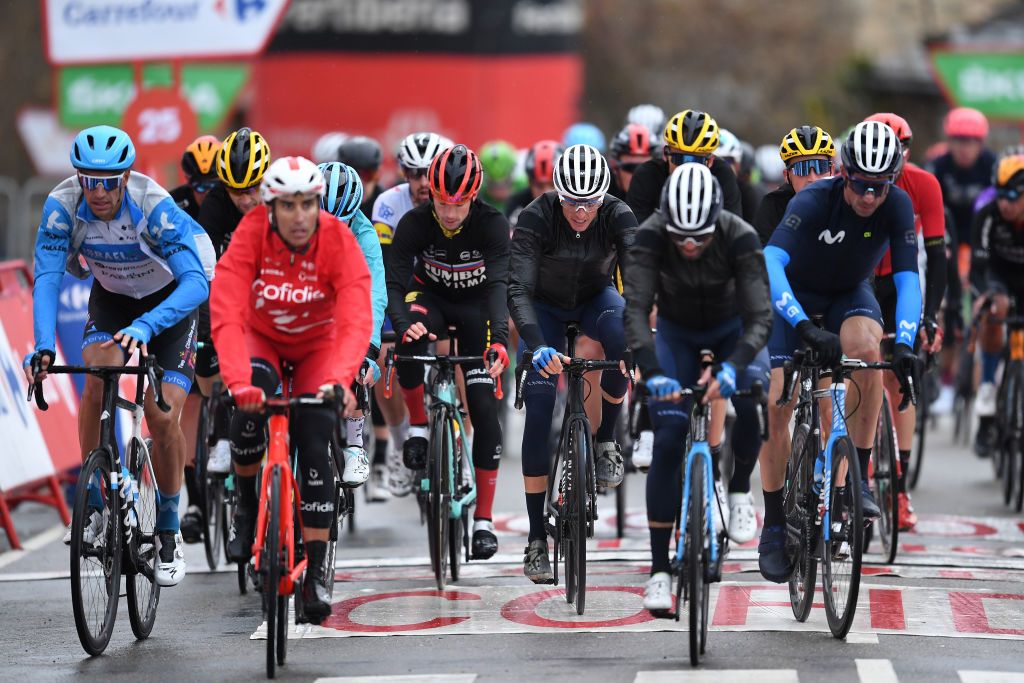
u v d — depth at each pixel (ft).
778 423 73.36
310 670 63.05
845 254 74.23
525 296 74.18
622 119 312.71
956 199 139.85
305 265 62.49
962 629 68.44
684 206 60.75
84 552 65.05
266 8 147.74
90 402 70.28
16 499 102.47
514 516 103.19
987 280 108.68
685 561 62.90
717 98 316.19
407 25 221.87
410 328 78.48
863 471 79.51
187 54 148.97
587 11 312.09
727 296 65.36
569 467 73.36
